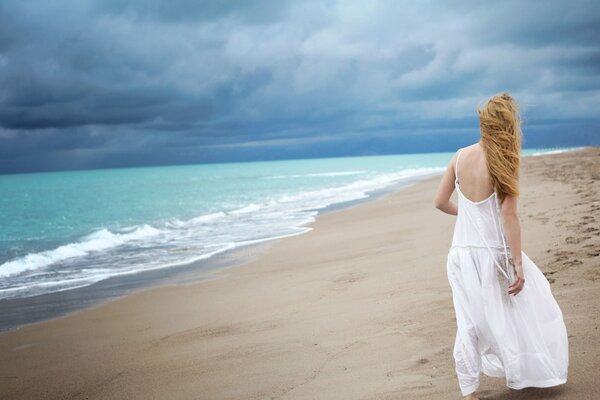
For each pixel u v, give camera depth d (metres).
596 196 12.29
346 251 10.50
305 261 10.05
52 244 16.73
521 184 19.34
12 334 6.72
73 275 10.71
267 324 5.94
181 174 108.00
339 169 92.25
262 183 52.09
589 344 3.65
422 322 5.00
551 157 47.06
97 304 8.12
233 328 5.99
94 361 5.40
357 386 3.77
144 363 5.16
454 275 3.21
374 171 69.50
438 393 3.41
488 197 3.07
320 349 4.76
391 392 3.54
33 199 42.84
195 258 11.91
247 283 8.62
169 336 6.03
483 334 3.09
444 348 4.23
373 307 5.85
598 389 3.04
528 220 9.84
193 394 4.18
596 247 6.71
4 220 25.41
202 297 7.94
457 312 3.16
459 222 3.22
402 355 4.25
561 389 3.12
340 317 5.70
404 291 6.32
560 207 11.10
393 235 11.66
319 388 3.88
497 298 3.05
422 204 18.48
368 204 21.48
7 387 4.85
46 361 5.55
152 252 13.20
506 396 3.18
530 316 3.04
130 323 6.84
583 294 4.77
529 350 3.01
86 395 4.51
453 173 3.25
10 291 9.47
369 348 4.55
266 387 4.08
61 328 6.88
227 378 4.42
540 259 6.48
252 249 12.49
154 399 4.21
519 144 3.06
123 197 40.72
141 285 9.36
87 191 53.34
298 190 37.28
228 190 42.12
